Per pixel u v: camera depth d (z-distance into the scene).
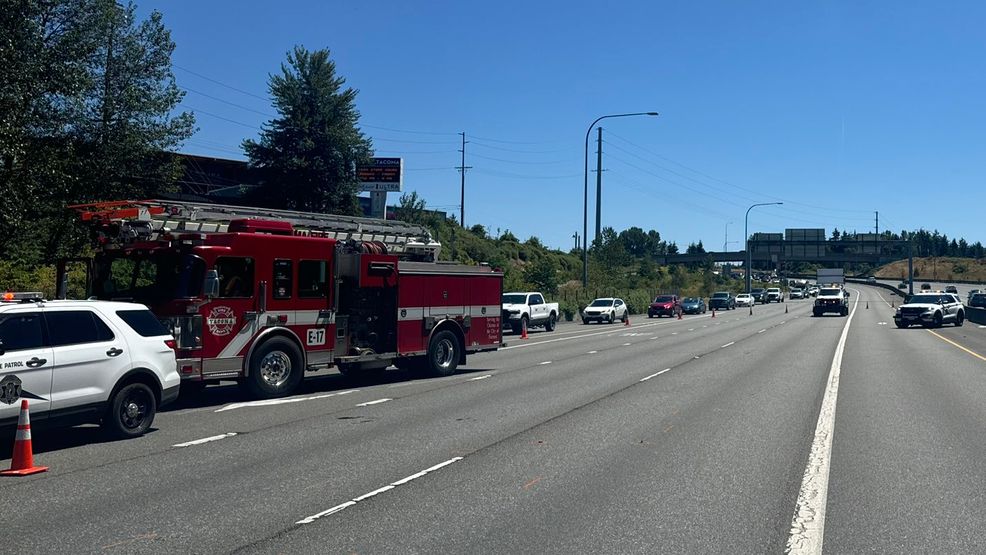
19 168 22.30
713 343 32.59
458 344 20.25
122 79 27.38
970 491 8.28
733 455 10.11
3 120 20.97
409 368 19.92
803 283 147.38
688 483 8.64
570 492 8.27
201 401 15.34
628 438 11.32
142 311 12.00
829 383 18.20
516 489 8.41
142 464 9.69
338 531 6.93
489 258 71.81
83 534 6.86
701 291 109.81
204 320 14.46
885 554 6.30
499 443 10.98
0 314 10.17
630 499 7.98
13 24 22.78
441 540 6.68
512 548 6.46
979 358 25.12
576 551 6.39
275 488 8.47
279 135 41.44
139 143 26.97
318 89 41.94
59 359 10.53
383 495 8.16
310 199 41.97
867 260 106.50
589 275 66.31
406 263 18.61
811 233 107.81
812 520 7.21
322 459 9.95
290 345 15.87
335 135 41.66
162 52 27.94
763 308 87.69
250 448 10.66
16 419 10.02
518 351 28.41
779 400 15.34
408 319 18.66
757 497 8.05
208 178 47.84
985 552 6.36
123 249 14.91
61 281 15.67
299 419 13.11
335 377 19.78
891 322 51.84
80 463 9.77
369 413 13.76
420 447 10.70
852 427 12.21
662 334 39.41
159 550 6.43
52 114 24.92
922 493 8.20
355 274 17.33
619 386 17.70
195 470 9.35
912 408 14.26
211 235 14.83
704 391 16.75
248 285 15.20
